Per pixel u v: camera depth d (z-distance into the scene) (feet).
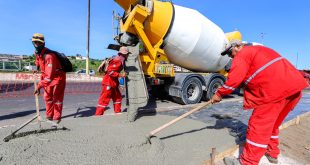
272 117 8.97
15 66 88.43
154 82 21.57
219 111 20.63
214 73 25.41
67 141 10.13
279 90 8.73
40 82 13.57
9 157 8.57
